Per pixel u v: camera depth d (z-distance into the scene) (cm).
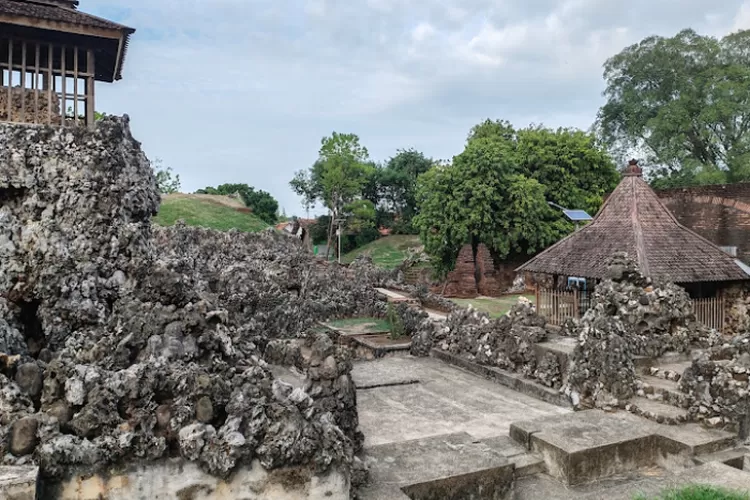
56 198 1112
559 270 2092
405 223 6359
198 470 672
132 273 1066
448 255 4069
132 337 767
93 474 636
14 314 1063
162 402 700
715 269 1917
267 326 2092
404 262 4891
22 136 1110
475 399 1327
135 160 1246
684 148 4672
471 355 1609
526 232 3772
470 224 3797
